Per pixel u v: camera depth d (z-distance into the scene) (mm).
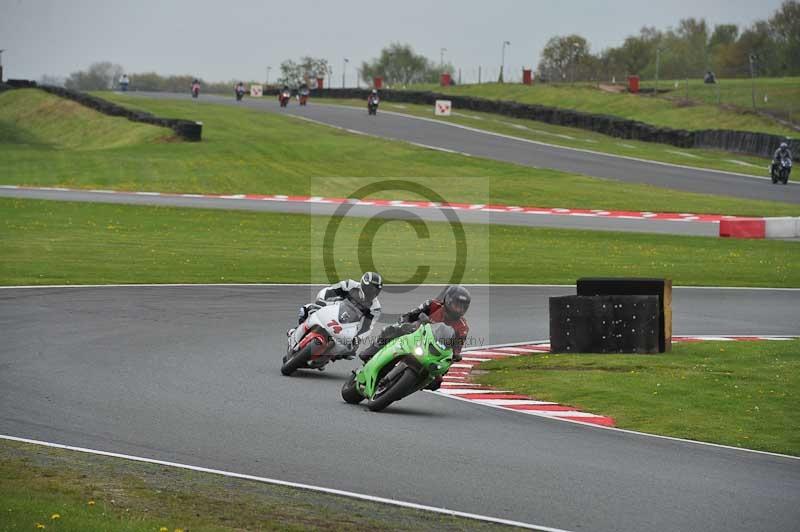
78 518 23484
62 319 59719
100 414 36406
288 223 124312
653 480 30109
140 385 42031
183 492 27078
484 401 42719
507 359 53719
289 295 74250
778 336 62875
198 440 33094
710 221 135125
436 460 31594
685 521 26141
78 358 47812
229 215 129875
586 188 165875
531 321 67438
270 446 32625
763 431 38125
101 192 152750
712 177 179750
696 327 66375
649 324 55000
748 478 30875
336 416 37719
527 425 37906
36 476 27812
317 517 25375
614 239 117062
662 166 193125
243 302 70125
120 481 27797
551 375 48906
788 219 122812
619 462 32281
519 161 196250
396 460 31391
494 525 25375
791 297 80938
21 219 118188
